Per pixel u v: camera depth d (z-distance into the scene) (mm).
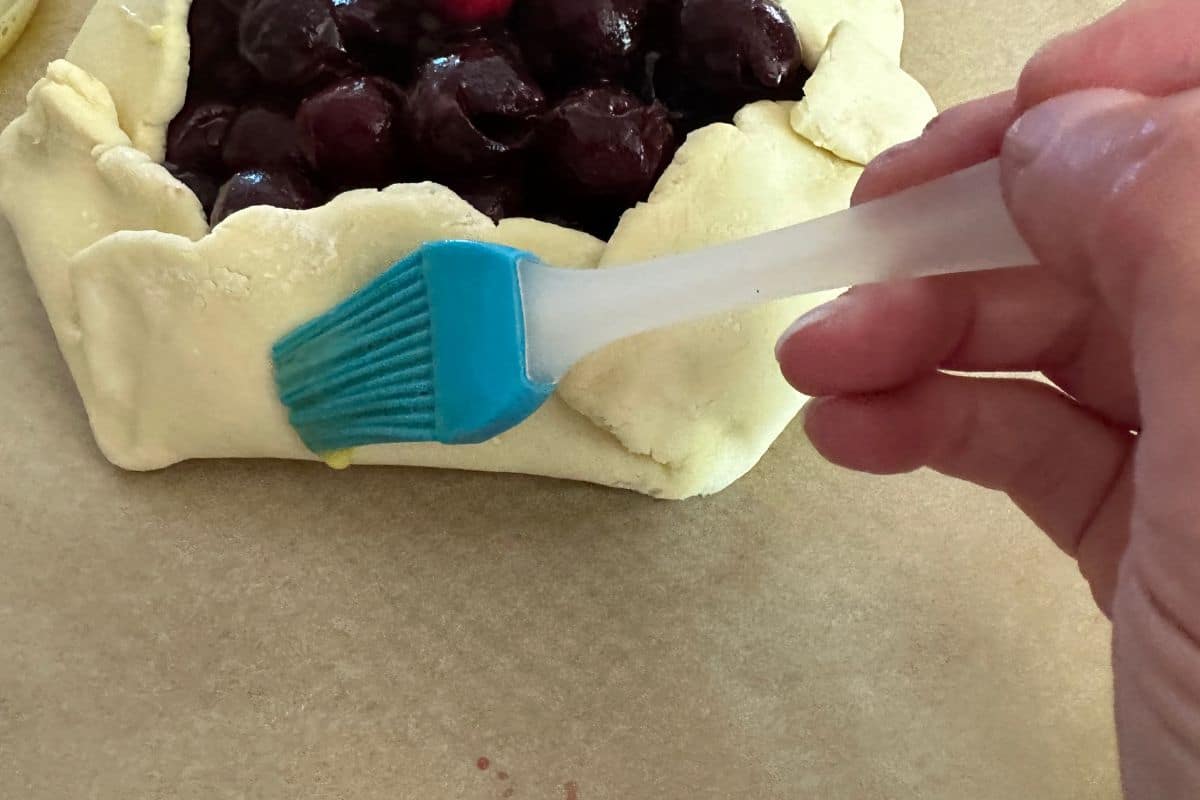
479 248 190
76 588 222
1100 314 192
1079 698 230
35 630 219
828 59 222
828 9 235
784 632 230
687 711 224
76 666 218
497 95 206
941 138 187
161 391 221
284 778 215
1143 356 131
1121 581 139
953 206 164
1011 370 204
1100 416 202
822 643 230
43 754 214
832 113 218
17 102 255
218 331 215
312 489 231
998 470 208
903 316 191
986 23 271
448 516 232
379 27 214
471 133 206
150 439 226
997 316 195
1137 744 139
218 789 214
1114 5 272
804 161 220
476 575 228
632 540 234
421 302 196
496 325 189
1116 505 201
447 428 194
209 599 223
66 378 235
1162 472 129
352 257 212
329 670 221
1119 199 132
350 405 208
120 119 230
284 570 226
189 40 226
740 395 221
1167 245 129
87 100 227
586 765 220
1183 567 130
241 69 225
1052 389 204
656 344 212
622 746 221
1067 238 140
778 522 238
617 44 213
